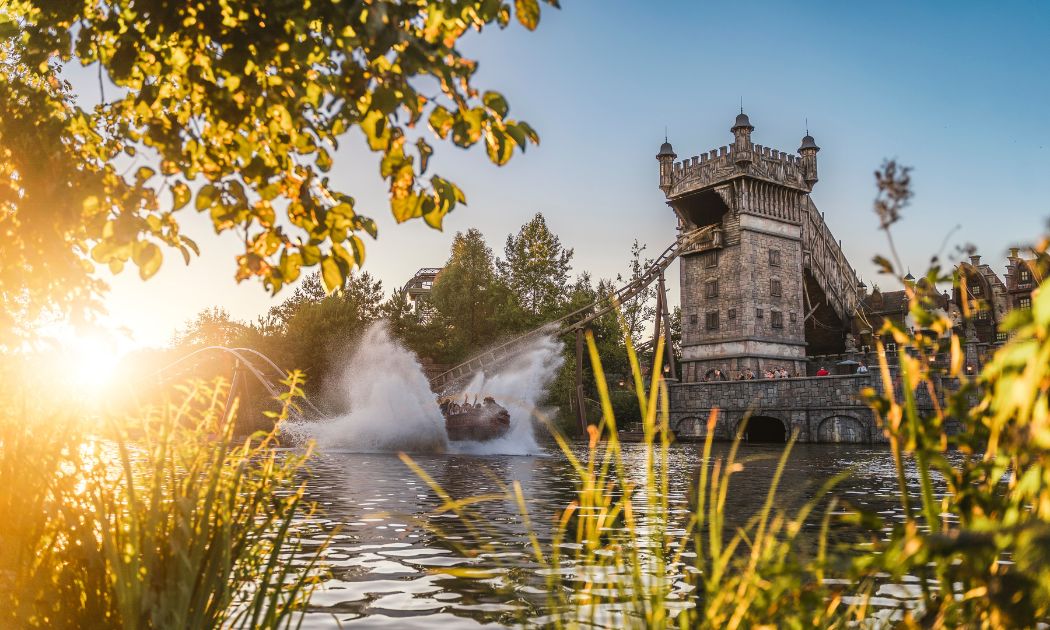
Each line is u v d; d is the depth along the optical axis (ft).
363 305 231.71
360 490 55.62
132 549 9.20
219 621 10.46
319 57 11.53
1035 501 4.82
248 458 11.87
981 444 5.76
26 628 9.63
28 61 13.06
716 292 229.66
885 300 162.20
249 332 222.28
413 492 54.54
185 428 11.97
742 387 199.82
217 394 12.34
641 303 262.67
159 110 12.91
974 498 5.56
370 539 31.76
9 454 10.20
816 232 248.73
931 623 5.62
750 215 226.58
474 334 267.18
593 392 226.99
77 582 10.18
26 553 10.14
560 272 298.76
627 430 205.36
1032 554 3.81
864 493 51.96
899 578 5.05
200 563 10.32
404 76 9.70
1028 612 4.05
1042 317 4.27
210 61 11.98
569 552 28.32
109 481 11.17
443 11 9.95
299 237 12.20
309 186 12.08
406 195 11.00
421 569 25.46
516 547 29.81
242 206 11.97
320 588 22.21
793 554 6.73
